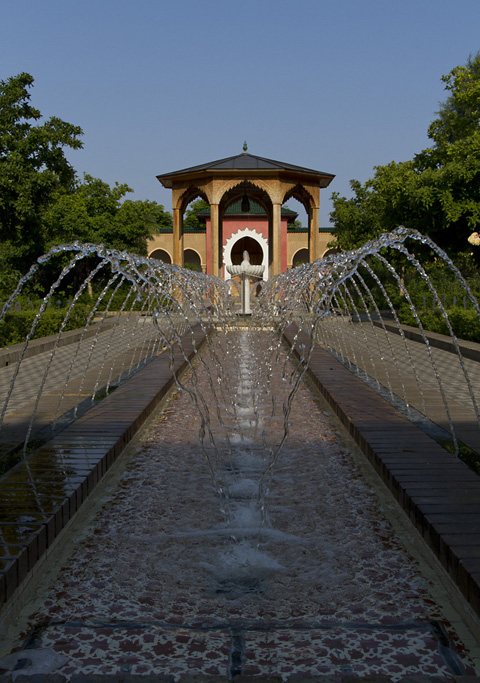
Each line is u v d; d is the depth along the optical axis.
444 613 1.83
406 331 10.02
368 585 2.00
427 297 14.20
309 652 1.64
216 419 4.40
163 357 7.01
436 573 2.06
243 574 2.09
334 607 1.87
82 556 2.22
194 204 40.41
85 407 4.22
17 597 1.84
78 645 1.67
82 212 19.42
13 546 1.93
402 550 2.26
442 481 2.56
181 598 1.93
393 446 3.13
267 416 4.51
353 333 10.86
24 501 2.35
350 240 18.84
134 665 1.58
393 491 2.64
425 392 4.70
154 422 4.32
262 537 2.38
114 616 1.82
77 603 1.90
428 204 11.44
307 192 17.19
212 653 1.64
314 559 2.20
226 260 27.23
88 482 2.68
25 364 7.09
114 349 8.61
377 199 16.66
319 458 3.40
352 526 2.48
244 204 18.44
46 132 11.57
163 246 28.88
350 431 3.74
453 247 12.95
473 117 13.58
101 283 21.23
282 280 12.39
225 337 10.51
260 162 16.56
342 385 4.97
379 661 1.59
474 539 1.98
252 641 1.69
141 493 2.87
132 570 2.12
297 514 2.61
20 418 3.90
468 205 11.29
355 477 3.07
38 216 11.89
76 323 12.09
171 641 1.69
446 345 8.19
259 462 3.36
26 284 14.96
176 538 2.38
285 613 1.84
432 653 1.63
